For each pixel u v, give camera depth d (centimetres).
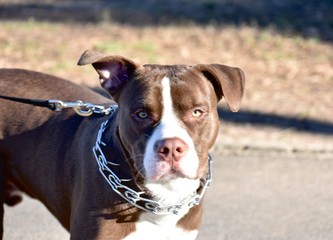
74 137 652
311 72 1466
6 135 689
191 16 1947
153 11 2016
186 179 577
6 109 696
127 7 2077
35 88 705
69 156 644
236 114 1218
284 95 1322
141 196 590
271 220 880
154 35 1728
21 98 689
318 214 900
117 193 590
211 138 595
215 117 600
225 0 2145
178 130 564
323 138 1130
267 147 1102
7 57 1495
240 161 1059
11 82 711
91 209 598
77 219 608
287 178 1008
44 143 668
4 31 1722
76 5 2112
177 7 2069
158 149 555
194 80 589
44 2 2156
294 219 884
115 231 595
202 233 842
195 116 582
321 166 1052
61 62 1470
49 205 673
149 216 598
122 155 593
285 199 941
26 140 680
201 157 583
